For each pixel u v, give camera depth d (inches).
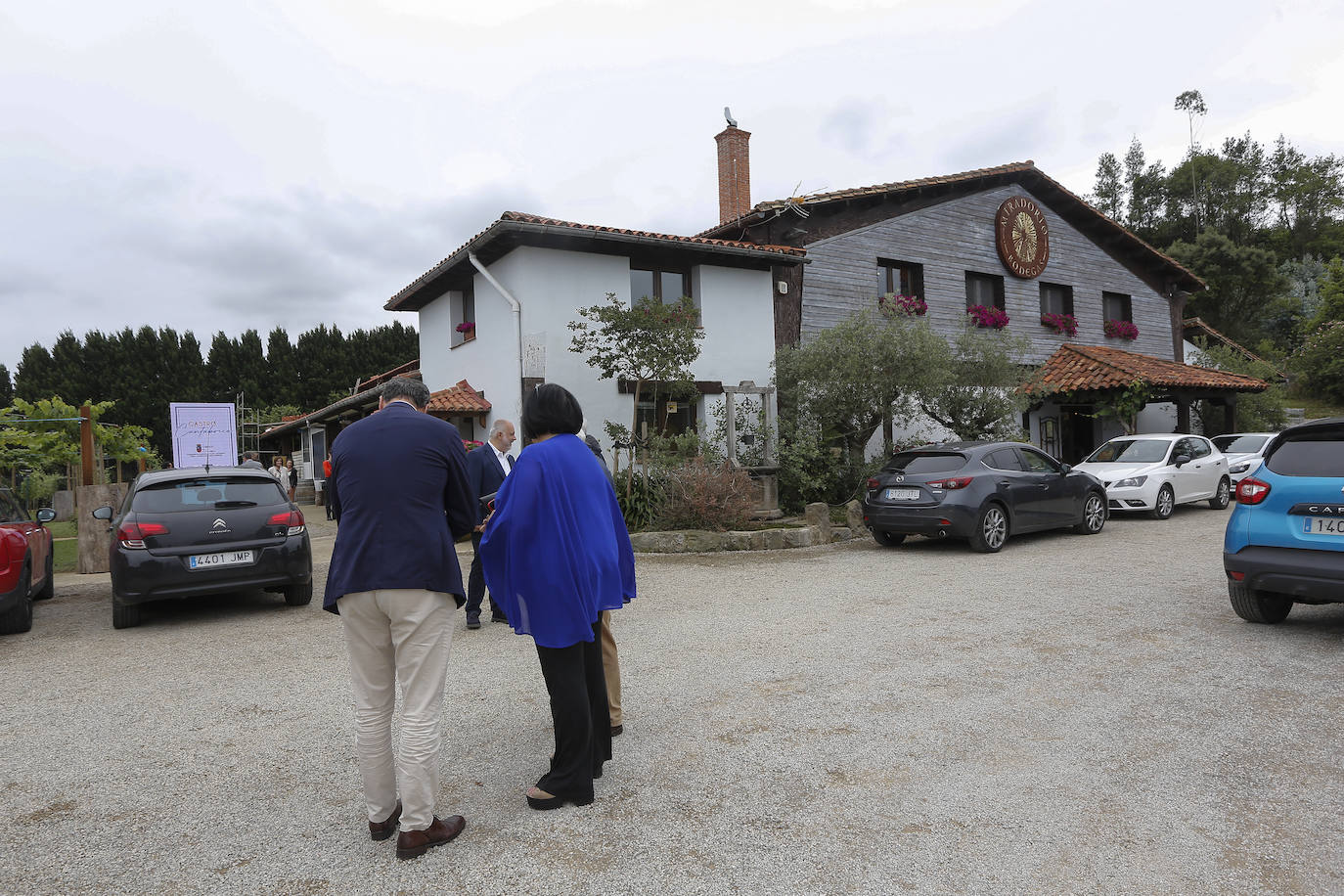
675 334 464.8
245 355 1731.1
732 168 697.0
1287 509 201.3
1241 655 187.2
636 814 116.5
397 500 108.0
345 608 107.8
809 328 615.2
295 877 101.5
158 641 246.8
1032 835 106.2
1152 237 1979.6
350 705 173.5
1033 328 780.6
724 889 95.2
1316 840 102.5
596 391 515.2
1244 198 1945.1
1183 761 128.5
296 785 131.6
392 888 98.0
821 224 628.7
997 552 374.3
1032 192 802.8
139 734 159.6
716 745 142.3
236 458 598.9
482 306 548.4
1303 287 1769.2
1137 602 251.3
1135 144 2126.0
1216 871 96.2
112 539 267.7
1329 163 2073.1
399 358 1770.4
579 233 479.2
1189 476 522.0
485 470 254.5
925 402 538.3
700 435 528.4
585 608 117.8
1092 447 815.7
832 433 553.3
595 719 131.2
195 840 113.0
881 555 381.4
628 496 462.9
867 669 186.7
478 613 247.6
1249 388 740.7
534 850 106.6
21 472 775.7
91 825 118.8
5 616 261.7
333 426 930.1
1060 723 147.3
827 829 109.7
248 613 287.6
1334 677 168.9
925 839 106.0
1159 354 928.9
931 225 703.1
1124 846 102.6
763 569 349.4
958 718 151.8
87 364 1635.1
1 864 107.3
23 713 175.9
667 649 212.5
